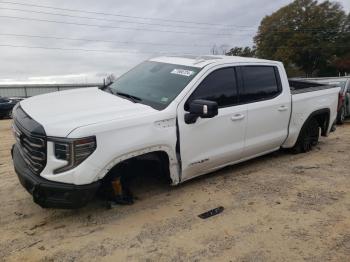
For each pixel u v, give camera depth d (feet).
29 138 13.42
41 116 13.98
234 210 15.42
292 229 13.82
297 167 21.12
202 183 18.40
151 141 14.69
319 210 15.39
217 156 17.54
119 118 14.01
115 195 15.49
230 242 12.94
